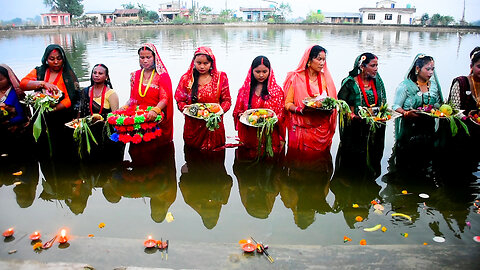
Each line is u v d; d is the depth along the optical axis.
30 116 5.69
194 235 3.35
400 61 13.85
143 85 5.30
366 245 2.94
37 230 3.40
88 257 2.81
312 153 5.17
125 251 2.88
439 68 11.94
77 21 49.75
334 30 40.97
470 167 4.70
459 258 2.76
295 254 2.83
